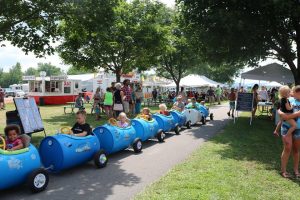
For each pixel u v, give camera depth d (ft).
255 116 71.36
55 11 41.37
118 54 81.35
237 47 54.49
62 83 112.16
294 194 20.59
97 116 60.18
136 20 79.05
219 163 27.91
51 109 86.84
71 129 27.30
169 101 111.24
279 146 36.19
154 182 22.49
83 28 47.57
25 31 44.52
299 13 45.98
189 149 34.83
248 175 24.50
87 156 26.20
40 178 21.01
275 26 52.47
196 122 53.52
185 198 19.21
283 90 24.54
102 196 20.27
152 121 38.32
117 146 30.19
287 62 58.13
